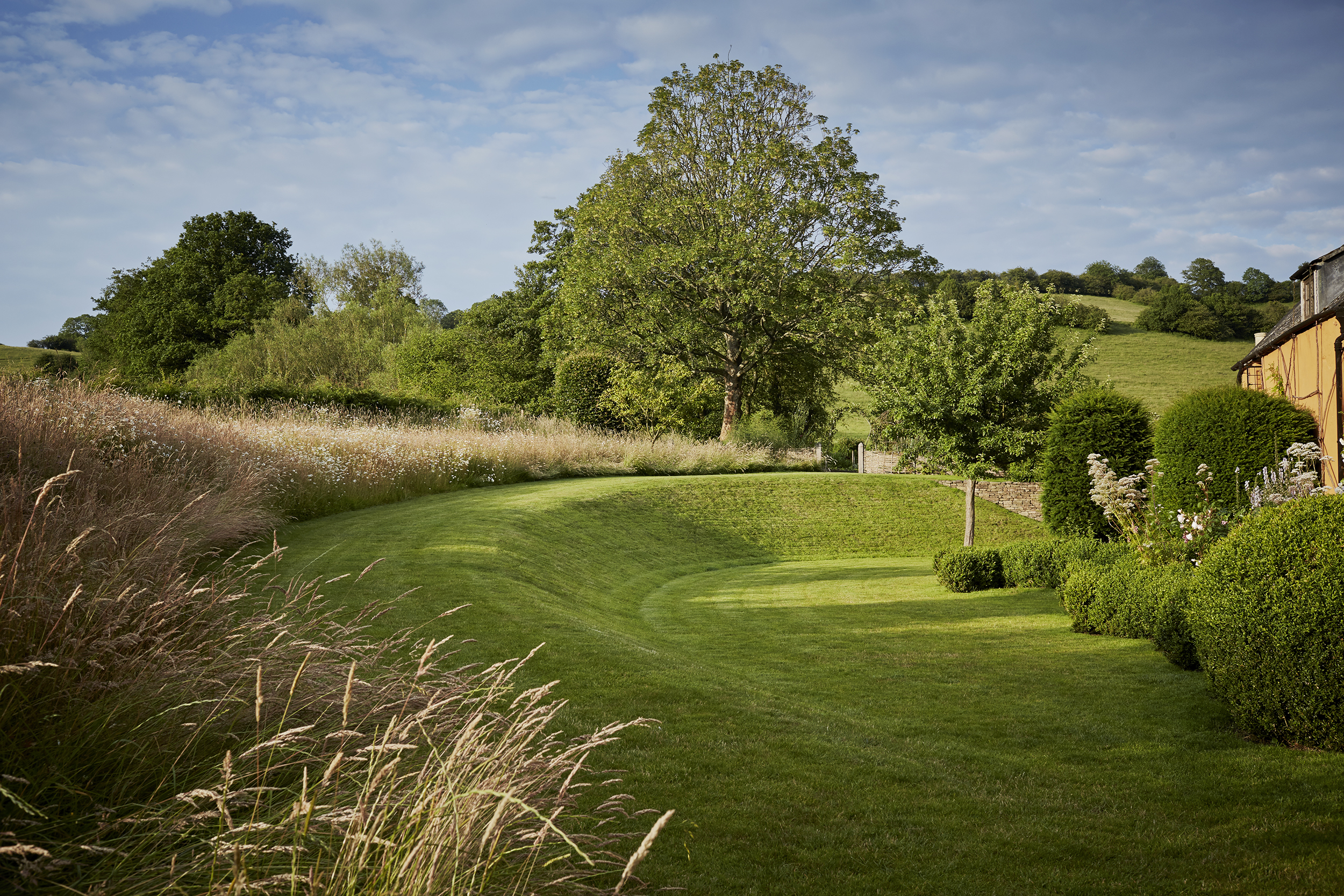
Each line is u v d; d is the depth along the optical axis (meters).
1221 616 5.00
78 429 8.01
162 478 7.80
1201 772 4.42
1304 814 3.79
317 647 3.31
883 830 3.63
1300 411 10.64
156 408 10.88
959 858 3.39
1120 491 9.67
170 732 2.84
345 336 40.81
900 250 29.45
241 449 11.27
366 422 20.95
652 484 19.16
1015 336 15.34
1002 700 5.99
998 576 11.69
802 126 29.39
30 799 2.39
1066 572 10.21
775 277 28.23
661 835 3.44
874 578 13.38
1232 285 65.38
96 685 2.72
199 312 44.53
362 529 11.17
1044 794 4.12
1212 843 3.53
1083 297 75.56
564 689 5.32
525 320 38.44
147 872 2.26
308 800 2.53
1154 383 47.94
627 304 29.61
